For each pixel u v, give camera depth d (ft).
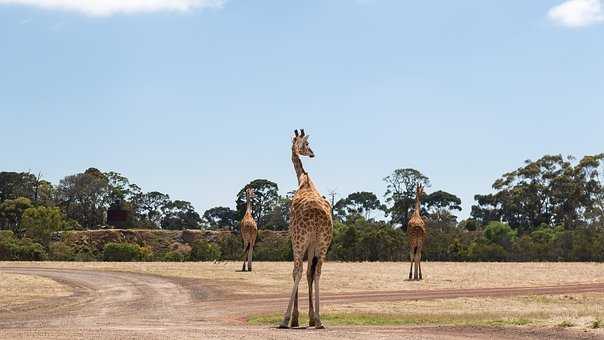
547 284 127.85
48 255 274.77
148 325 62.49
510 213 394.32
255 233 154.71
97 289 113.91
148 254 297.33
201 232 372.58
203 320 71.97
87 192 440.45
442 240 291.17
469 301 95.76
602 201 362.33
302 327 61.46
